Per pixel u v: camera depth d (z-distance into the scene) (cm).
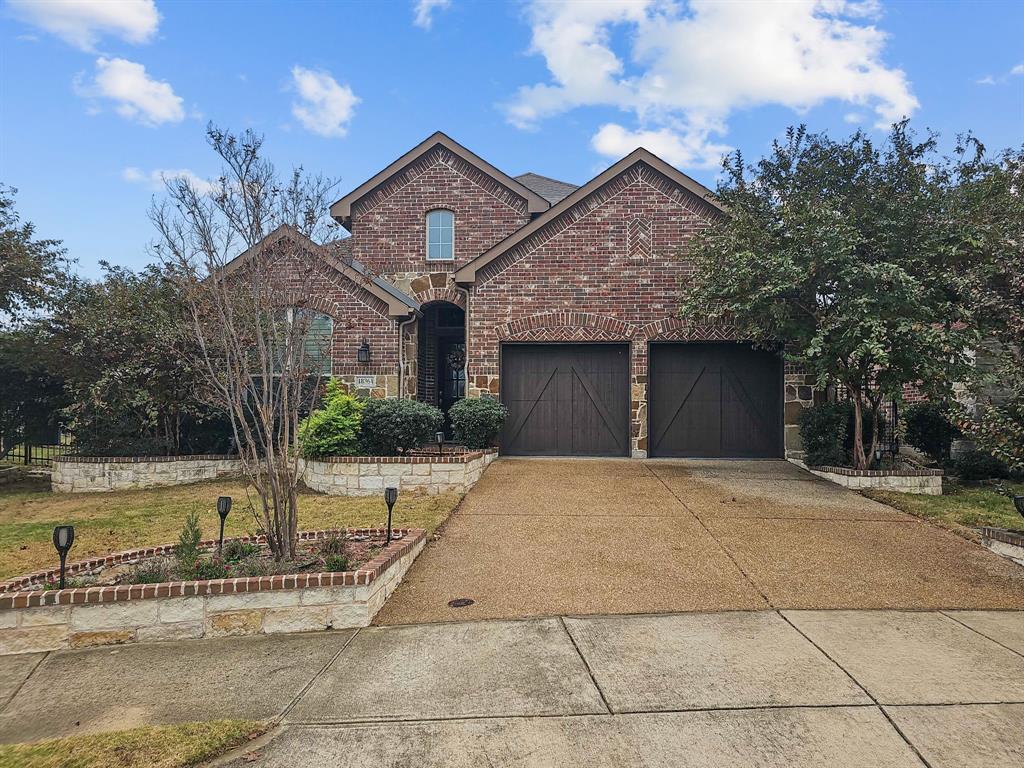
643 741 350
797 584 600
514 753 341
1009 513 841
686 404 1300
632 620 523
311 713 389
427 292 1641
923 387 958
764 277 991
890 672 426
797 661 444
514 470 1131
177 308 1188
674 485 1002
